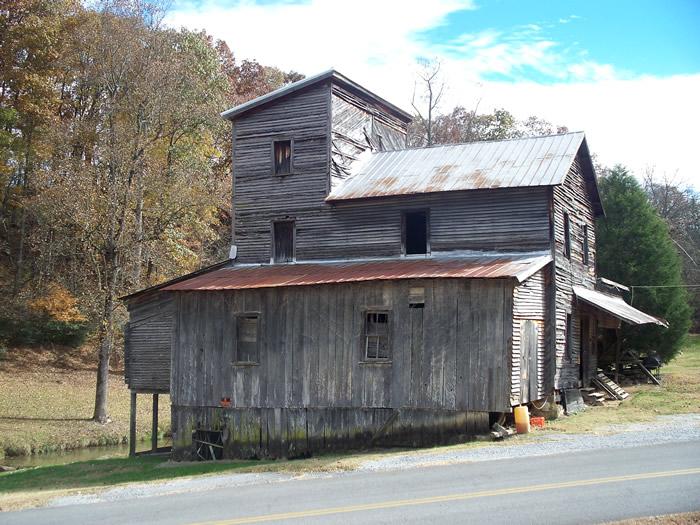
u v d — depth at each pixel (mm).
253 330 25781
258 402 25031
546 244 25203
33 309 42031
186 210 37031
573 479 14023
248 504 13930
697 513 11156
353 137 30688
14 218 47906
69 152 38094
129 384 28672
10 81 43531
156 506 14383
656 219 39125
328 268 26672
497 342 21844
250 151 30484
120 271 35188
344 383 23797
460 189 25734
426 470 16359
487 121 63219
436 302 22797
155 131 39406
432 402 22484
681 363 41406
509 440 20359
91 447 31781
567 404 26031
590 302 27500
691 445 17094
